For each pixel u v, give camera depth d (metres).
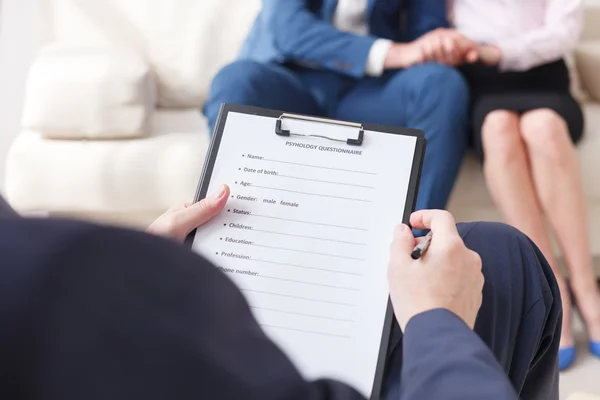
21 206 2.05
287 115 0.93
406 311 0.72
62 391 0.34
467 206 2.03
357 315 0.83
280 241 0.87
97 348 0.34
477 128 1.95
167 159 2.01
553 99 1.95
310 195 0.89
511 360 0.98
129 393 0.34
